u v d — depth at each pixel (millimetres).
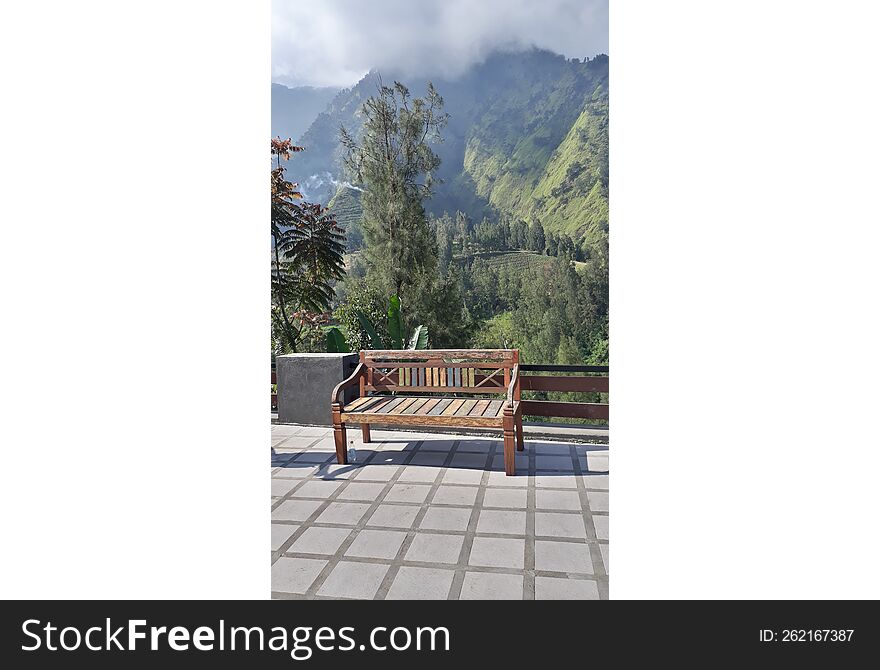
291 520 2787
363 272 11172
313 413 4672
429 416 3482
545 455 3789
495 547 2479
